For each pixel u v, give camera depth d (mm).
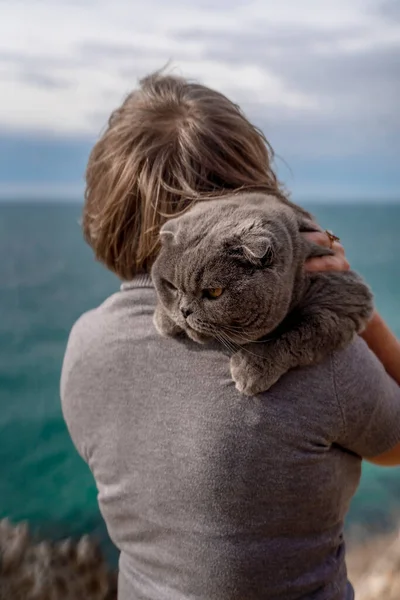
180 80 1898
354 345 1590
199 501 1532
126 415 1670
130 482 1674
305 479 1505
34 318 19875
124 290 1830
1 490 8383
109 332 1753
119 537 1794
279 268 1745
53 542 4992
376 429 1565
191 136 1737
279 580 1564
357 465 1663
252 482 1486
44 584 4527
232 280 1723
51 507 7719
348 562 5930
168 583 1654
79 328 1885
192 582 1596
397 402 1610
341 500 1620
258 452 1476
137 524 1695
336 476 1567
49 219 67188
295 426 1472
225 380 1527
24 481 8703
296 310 1820
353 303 1774
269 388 1487
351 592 1794
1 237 45156
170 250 1782
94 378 1749
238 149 1815
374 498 7602
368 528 6895
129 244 1835
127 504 1697
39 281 26156
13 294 23484
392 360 1938
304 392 1485
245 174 1852
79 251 35906
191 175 1748
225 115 1788
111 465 1729
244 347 1691
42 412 11727
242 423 1479
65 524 7008
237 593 1562
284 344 1587
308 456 1491
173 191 1733
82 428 1824
